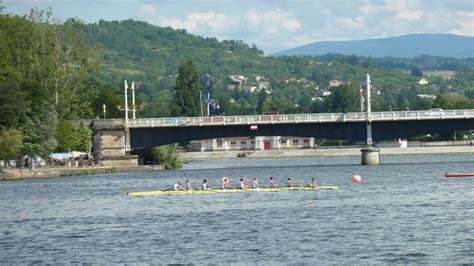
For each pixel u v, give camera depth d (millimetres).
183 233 129875
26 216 156625
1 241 127312
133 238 126375
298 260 107938
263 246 117125
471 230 126125
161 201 175375
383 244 116625
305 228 131875
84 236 129750
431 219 138625
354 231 127812
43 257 113750
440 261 105625
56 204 175375
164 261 109125
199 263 107562
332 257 109125
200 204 167625
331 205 161125
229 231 130625
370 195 180000
